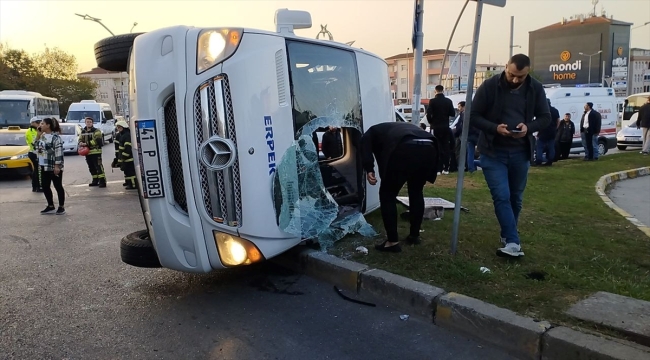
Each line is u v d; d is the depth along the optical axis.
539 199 7.95
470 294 3.98
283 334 3.77
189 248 4.05
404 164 4.77
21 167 13.50
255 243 4.20
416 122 9.15
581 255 4.93
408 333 3.76
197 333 3.80
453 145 11.14
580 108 16.78
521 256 4.79
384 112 6.19
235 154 3.98
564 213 6.88
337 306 4.26
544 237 5.51
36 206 9.41
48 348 3.60
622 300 3.76
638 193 9.70
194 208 3.95
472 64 4.67
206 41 3.87
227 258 4.11
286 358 3.42
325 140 6.45
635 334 3.21
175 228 4.02
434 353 3.46
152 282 4.93
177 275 5.10
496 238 5.45
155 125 3.91
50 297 4.59
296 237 4.61
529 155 4.70
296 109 4.61
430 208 6.38
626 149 22.33
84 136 11.59
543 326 3.38
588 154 15.02
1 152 13.41
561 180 10.32
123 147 11.30
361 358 3.41
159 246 4.14
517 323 3.44
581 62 111.50
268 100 4.17
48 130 8.52
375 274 4.39
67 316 4.16
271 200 4.25
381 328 3.84
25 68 57.28
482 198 7.92
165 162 3.97
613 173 11.55
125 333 3.82
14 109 24.12
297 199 4.51
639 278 4.31
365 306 4.25
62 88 63.06
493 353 3.45
